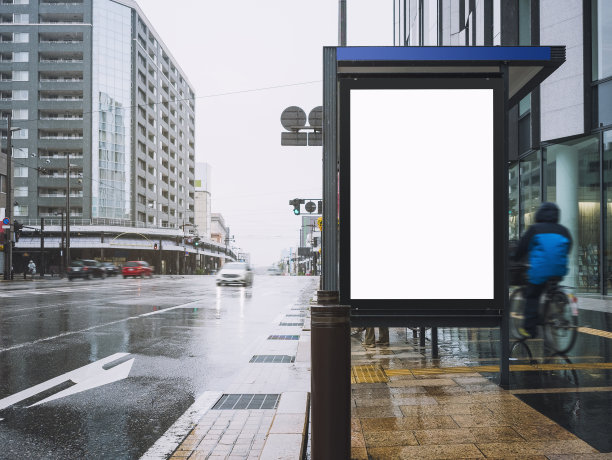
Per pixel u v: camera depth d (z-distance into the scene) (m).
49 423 3.97
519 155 16.84
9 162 33.47
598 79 13.35
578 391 4.48
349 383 2.68
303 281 44.38
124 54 75.38
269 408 4.34
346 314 2.69
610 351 6.32
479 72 4.68
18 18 72.62
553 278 5.76
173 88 96.56
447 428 3.52
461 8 22.48
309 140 14.40
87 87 71.12
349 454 2.66
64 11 72.75
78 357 6.83
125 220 72.88
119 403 4.55
